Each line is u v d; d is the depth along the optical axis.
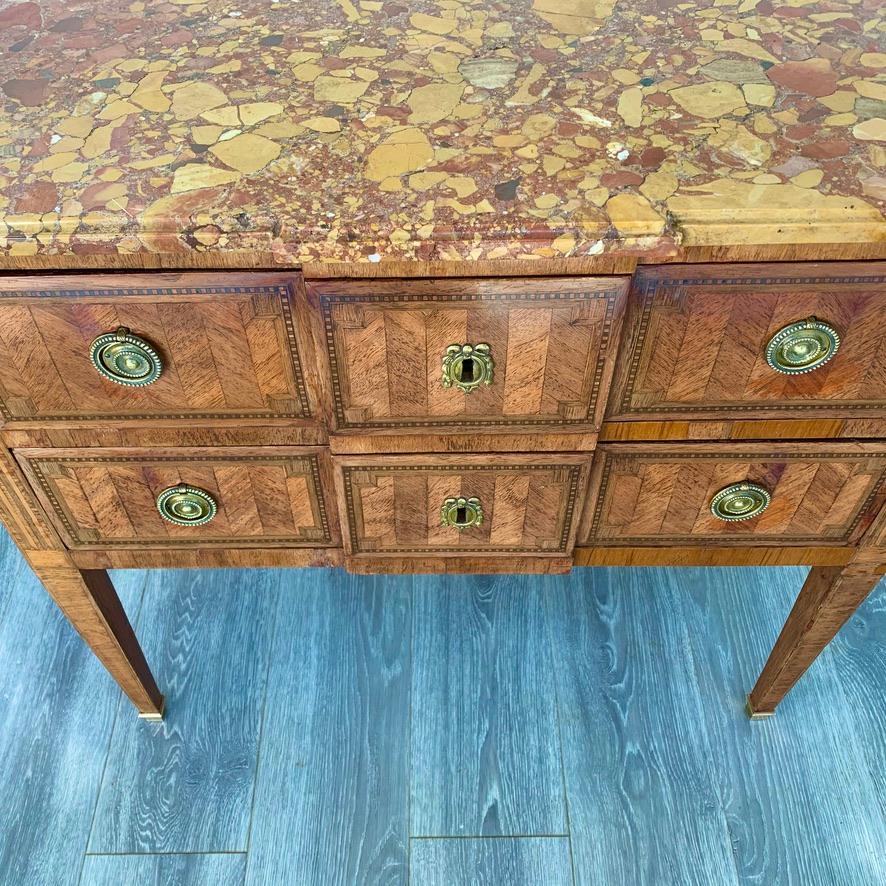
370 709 1.11
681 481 0.80
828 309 0.65
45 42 0.79
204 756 1.07
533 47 0.76
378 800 1.03
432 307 0.64
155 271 0.63
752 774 1.05
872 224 0.59
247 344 0.68
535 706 1.11
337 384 0.70
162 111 0.70
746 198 0.60
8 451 0.76
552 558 0.89
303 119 0.68
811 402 0.73
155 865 0.99
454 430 0.74
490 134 0.66
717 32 0.77
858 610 1.20
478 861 0.98
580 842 1.00
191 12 0.83
